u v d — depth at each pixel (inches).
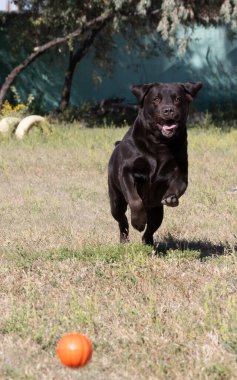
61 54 1520.7
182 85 386.3
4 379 250.1
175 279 374.9
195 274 383.9
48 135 1080.8
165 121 371.2
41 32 1491.1
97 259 406.0
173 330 292.8
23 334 291.4
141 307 323.3
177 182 386.9
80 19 1317.7
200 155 920.9
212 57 1630.2
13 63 1592.0
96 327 299.0
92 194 669.3
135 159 382.9
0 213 576.7
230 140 1072.8
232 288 355.9
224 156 914.1
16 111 1406.3
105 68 1569.9
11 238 481.7
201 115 1459.2
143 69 1641.2
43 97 1614.2
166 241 485.7
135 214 382.0
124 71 1644.9
